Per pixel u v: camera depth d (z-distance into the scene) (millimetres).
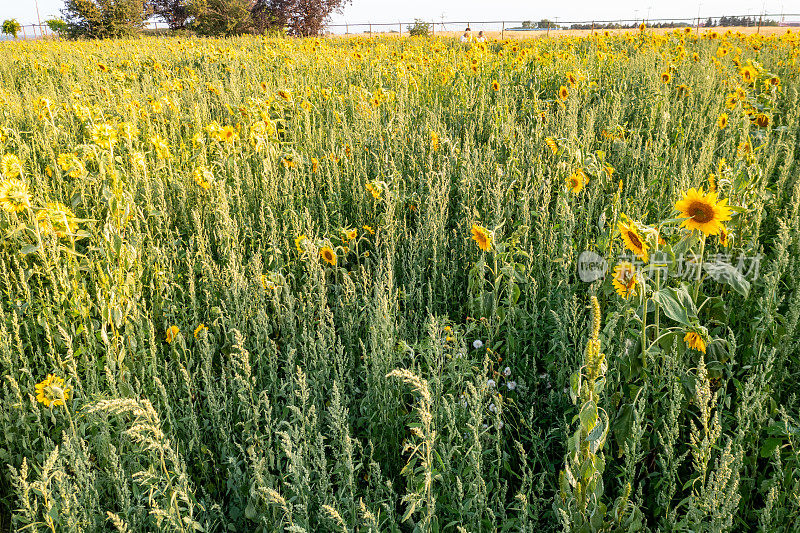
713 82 8703
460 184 5105
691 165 5109
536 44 15086
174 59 15062
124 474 2314
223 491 2729
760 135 5863
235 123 7719
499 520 2389
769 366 2414
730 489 1855
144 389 3035
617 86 9133
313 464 2467
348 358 3273
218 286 3910
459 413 2643
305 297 3945
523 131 6547
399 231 4605
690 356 2818
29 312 3480
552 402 2848
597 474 1983
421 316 3621
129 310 3262
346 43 22281
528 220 4184
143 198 4961
